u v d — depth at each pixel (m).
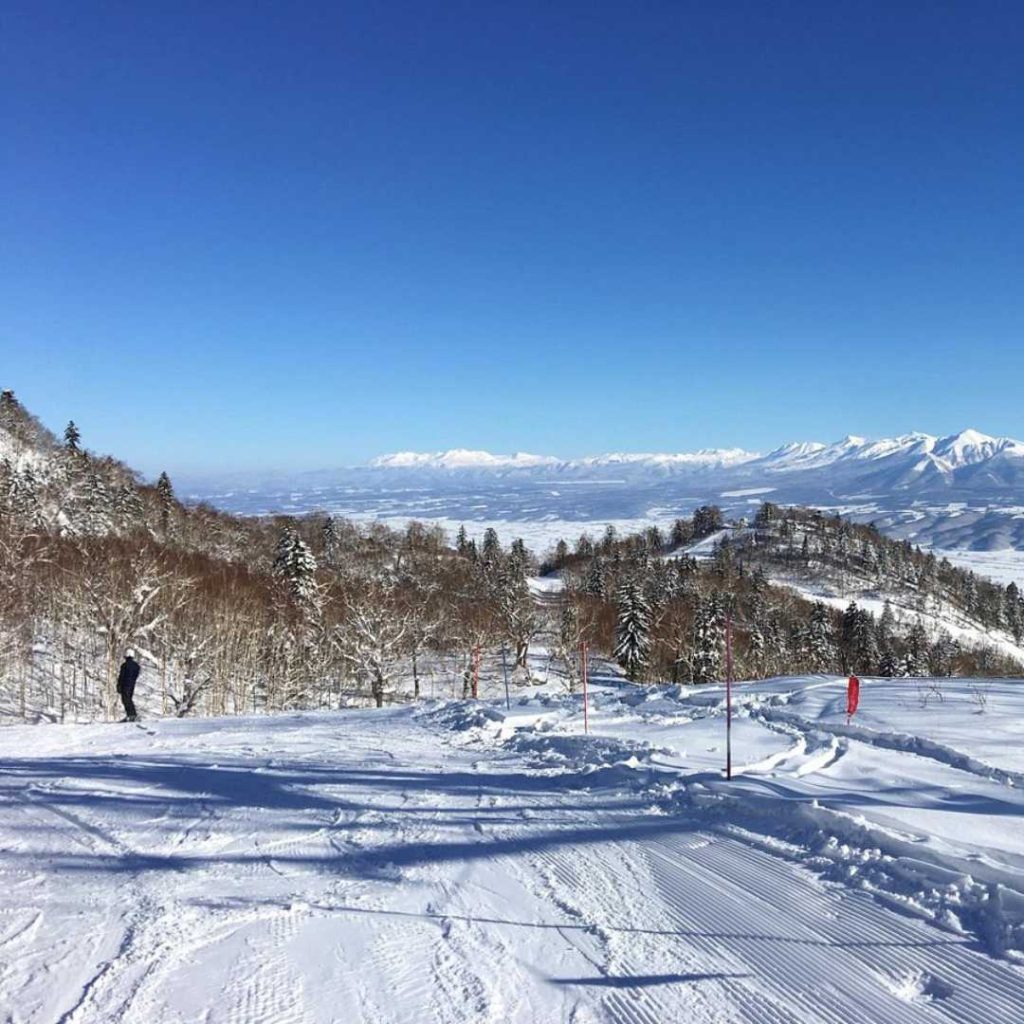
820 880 6.25
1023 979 4.59
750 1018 4.34
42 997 4.75
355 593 50.81
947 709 12.90
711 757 10.45
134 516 78.62
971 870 5.81
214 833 8.18
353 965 5.13
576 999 4.63
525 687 51.94
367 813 8.80
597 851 7.24
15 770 11.57
